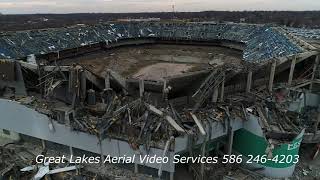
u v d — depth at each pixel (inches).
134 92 1717.5
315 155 1583.4
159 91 1664.6
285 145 1347.2
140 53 3836.1
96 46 3932.1
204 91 1568.7
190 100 1706.4
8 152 1535.4
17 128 1624.0
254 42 3472.0
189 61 3366.1
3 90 1854.1
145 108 1430.9
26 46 3090.6
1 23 7111.2
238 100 1656.0
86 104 1598.2
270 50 2790.4
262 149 1433.3
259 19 7352.4
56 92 1642.5
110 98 1599.4
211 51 3939.5
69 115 1430.9
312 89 2023.9
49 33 3523.6
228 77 1683.1
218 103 1603.1
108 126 1359.5
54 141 1535.4
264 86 1958.7
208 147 1416.1
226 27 4274.1
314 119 1718.8
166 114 1359.5
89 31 3983.8
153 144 1286.9
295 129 1445.6
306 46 2331.4
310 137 1563.7
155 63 3280.0
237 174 1438.2
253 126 1450.5
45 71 1679.4
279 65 1962.4
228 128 1455.5
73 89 1542.8
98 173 1386.6
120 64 3211.1
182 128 1301.7
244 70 1727.4
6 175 1365.7
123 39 4237.2
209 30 4318.4
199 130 1310.3
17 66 1764.3
